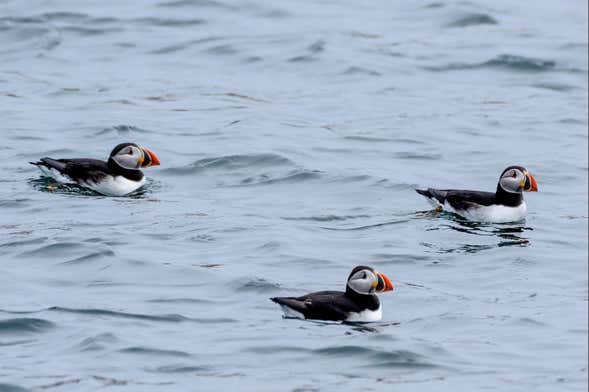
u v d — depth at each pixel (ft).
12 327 44.73
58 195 64.85
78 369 40.81
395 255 56.70
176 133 78.79
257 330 45.29
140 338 43.98
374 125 82.89
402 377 41.52
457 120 85.15
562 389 40.75
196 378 40.45
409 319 47.83
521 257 57.26
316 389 39.96
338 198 66.59
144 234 58.03
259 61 98.84
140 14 110.63
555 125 85.05
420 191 65.26
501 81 96.63
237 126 80.79
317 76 95.66
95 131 78.07
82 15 109.09
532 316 48.62
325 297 46.96
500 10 118.11
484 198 64.08
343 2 118.73
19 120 80.07
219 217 61.46
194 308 47.83
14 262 53.31
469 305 49.98
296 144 77.05
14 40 102.12
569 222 64.18
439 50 103.65
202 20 109.81
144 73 95.04
